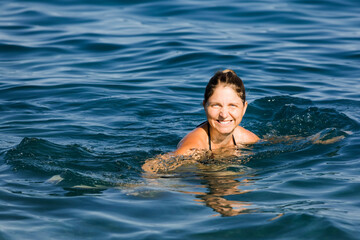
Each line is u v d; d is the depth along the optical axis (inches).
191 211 291.3
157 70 693.3
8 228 268.1
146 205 301.0
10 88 617.6
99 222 276.5
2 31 884.0
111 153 411.8
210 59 729.6
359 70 684.7
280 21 938.1
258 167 376.5
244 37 838.5
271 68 691.4
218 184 339.6
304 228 263.9
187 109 548.4
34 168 368.8
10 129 475.2
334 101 562.9
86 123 498.0
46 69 701.9
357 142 423.5
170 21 944.3
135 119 514.6
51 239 257.0
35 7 1056.8
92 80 650.2
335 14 985.5
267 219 275.4
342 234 256.5
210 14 988.6
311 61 720.3
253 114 530.3
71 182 342.3
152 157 402.6
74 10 1033.5
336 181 336.5
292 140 438.0
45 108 547.2
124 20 955.3
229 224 271.3
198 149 402.0
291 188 326.6
